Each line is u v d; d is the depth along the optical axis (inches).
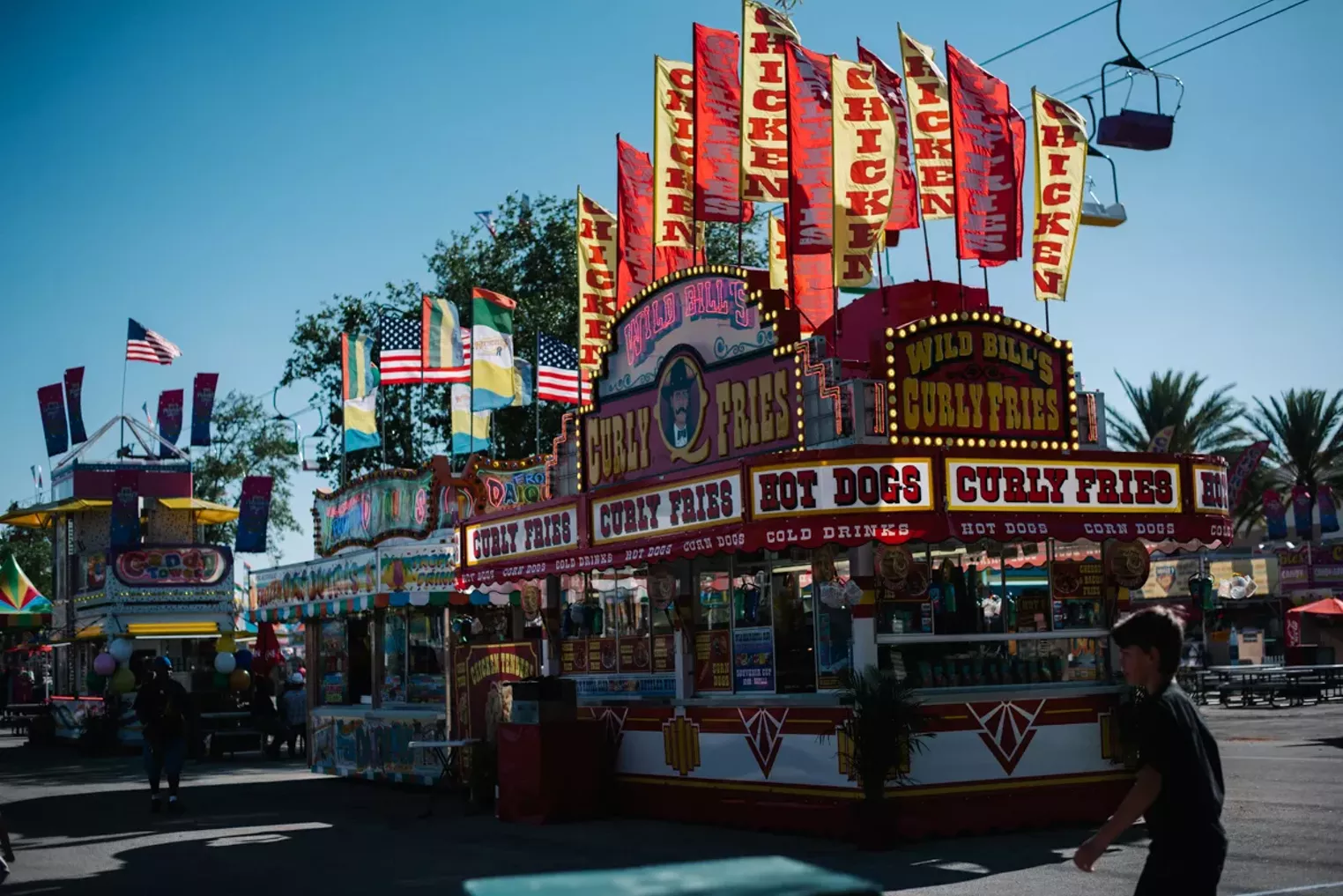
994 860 446.6
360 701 898.1
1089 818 523.8
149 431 1595.7
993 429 511.2
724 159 597.0
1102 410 543.2
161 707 703.1
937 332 508.7
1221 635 1726.1
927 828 494.3
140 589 1347.2
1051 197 546.9
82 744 1233.4
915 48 564.1
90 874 497.4
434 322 916.0
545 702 612.7
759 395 552.4
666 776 591.5
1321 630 1656.0
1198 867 212.5
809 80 536.7
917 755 497.7
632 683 642.2
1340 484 1925.4
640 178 703.1
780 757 530.6
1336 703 1344.7
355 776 867.4
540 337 860.6
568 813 601.0
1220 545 547.8
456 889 434.3
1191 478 538.0
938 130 561.9
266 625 1208.2
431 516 792.9
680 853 489.4
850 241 525.7
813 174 533.6
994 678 535.5
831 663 522.3
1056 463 513.3
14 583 1626.5
